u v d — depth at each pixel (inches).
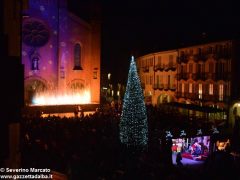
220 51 1667.1
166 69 2176.4
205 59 1772.9
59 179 606.5
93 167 682.2
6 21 223.3
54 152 797.2
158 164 758.5
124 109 1013.8
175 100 2073.1
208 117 1465.3
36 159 730.8
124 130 1002.7
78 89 2082.9
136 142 985.5
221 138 1131.9
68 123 1159.0
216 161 821.9
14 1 250.2
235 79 1585.9
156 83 2335.1
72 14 2049.7
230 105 1483.8
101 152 855.7
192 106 1576.0
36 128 1031.6
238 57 1594.5
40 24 1945.1
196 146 1101.1
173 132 1108.5
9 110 200.5
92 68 2130.9
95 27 2133.4
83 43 2101.4
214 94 1705.2
